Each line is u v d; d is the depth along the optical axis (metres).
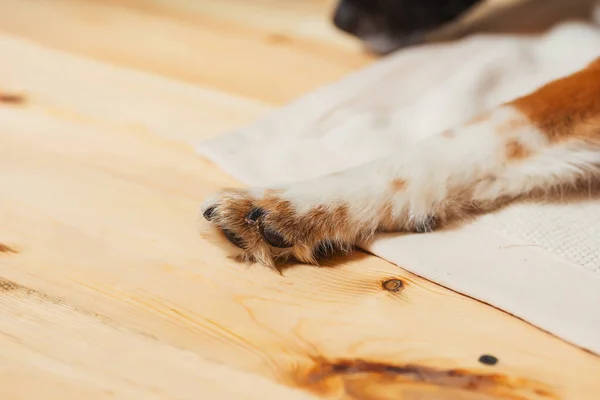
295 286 0.79
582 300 0.76
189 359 0.74
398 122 0.94
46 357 0.74
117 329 0.76
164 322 0.76
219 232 0.79
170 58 1.07
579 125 0.82
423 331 0.76
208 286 0.79
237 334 0.75
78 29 1.13
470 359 0.74
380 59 1.09
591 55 0.99
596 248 0.80
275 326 0.76
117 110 0.98
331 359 0.74
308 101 0.98
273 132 0.94
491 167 0.82
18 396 0.72
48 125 0.95
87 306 0.77
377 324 0.76
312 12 1.21
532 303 0.76
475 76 0.98
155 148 0.92
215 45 1.11
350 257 0.81
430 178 0.82
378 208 0.81
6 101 0.99
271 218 0.79
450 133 0.83
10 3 1.19
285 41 1.12
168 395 0.72
